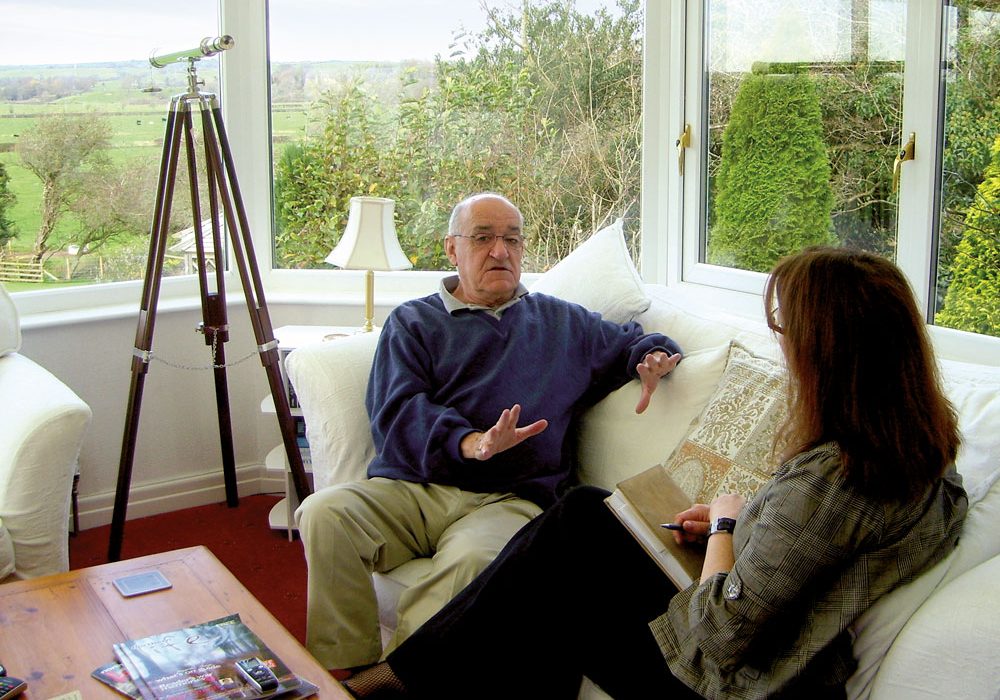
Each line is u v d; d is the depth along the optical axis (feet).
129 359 10.50
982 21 6.91
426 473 7.06
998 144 6.86
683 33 10.34
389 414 7.34
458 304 7.83
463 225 7.85
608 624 5.65
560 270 8.77
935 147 7.38
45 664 4.91
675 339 7.76
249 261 9.30
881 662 4.67
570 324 7.82
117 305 10.72
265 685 4.66
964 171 7.16
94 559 9.68
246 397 11.36
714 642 4.66
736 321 7.58
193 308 10.73
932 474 4.50
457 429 6.99
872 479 4.42
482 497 7.17
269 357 9.39
